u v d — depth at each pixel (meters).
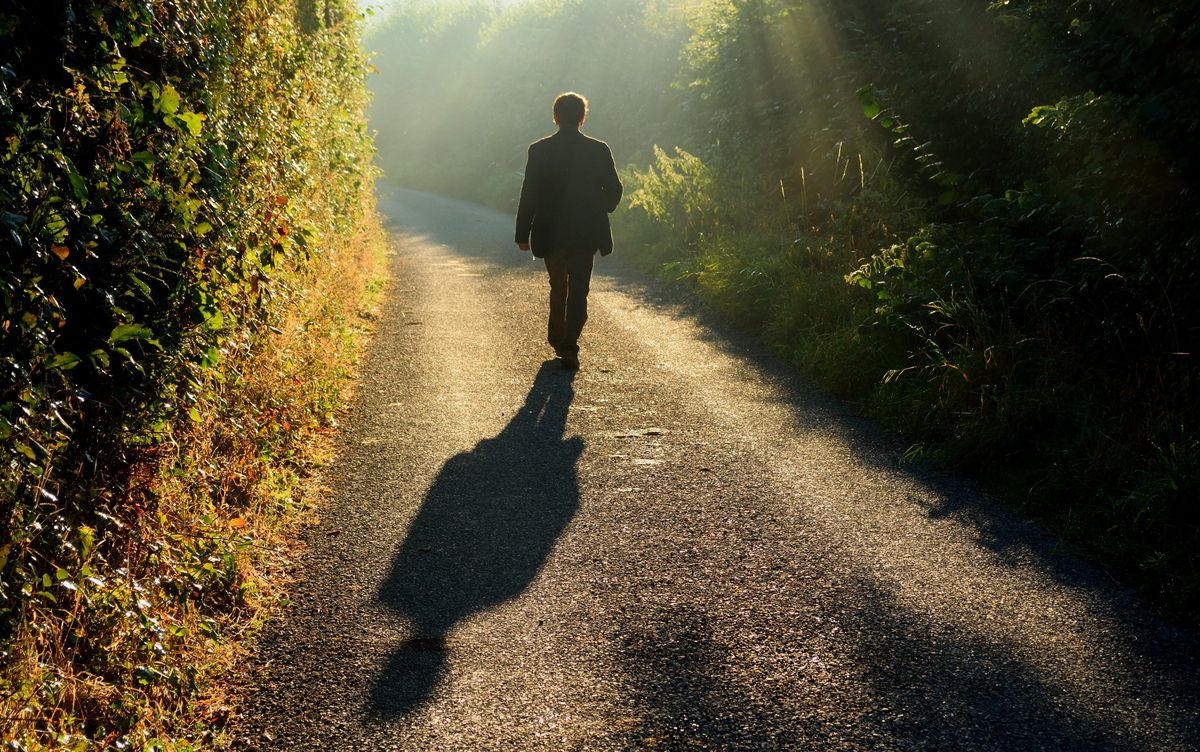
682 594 3.44
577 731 2.61
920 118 9.73
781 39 13.11
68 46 2.73
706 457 4.98
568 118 6.78
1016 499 4.29
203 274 3.63
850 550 3.80
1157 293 5.12
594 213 6.79
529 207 6.86
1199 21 5.13
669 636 3.14
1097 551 3.71
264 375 4.91
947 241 6.92
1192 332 4.93
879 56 10.93
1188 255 5.03
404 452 5.11
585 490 4.52
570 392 6.35
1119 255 5.59
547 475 4.73
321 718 2.69
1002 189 8.28
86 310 2.85
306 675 2.92
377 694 2.81
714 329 8.52
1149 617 3.22
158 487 3.28
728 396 6.22
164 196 3.24
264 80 5.15
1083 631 3.13
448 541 3.94
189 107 3.69
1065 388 4.93
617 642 3.10
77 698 2.49
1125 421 4.46
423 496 4.46
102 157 2.88
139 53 3.44
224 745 2.57
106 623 2.72
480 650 3.06
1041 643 3.06
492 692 2.81
